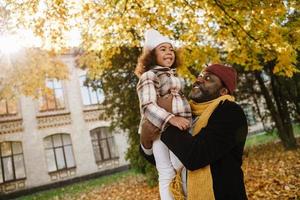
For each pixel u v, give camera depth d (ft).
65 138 83.10
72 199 46.78
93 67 29.68
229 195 6.63
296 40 21.68
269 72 48.34
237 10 21.44
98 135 87.71
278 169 31.83
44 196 61.21
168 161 7.66
